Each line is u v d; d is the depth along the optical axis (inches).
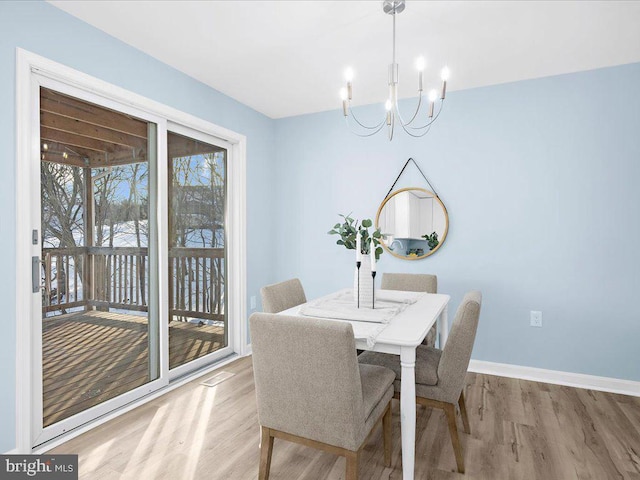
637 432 85.4
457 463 70.9
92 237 90.6
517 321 119.6
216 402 100.1
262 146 150.8
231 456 75.9
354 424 56.6
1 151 70.8
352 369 55.5
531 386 112.0
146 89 100.7
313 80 118.7
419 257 131.6
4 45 70.9
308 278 152.9
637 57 102.7
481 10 81.2
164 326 109.2
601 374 110.3
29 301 75.1
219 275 133.5
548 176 115.3
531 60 104.7
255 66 108.7
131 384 99.9
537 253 117.0
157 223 108.0
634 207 106.0
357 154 142.8
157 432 84.7
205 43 95.7
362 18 84.7
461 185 126.3
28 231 74.8
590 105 110.3
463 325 70.1
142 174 103.5
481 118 123.2
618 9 80.4
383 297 96.0
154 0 77.5
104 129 93.1
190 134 119.6
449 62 105.8
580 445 80.0
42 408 79.2
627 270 107.1
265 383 62.6
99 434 83.4
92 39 86.9
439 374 72.5
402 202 134.6
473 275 125.0
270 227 156.4
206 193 127.6
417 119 132.4
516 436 83.7
